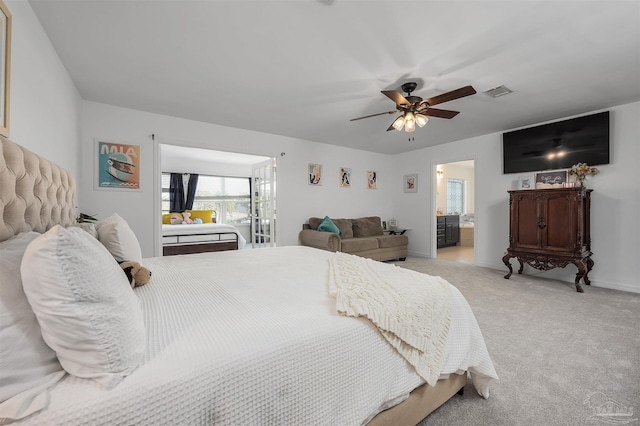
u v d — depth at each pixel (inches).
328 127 168.7
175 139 149.9
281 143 189.5
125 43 83.0
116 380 25.6
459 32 77.2
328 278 62.9
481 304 112.5
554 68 96.6
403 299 48.1
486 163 184.7
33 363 24.8
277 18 72.2
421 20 72.5
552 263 137.3
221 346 31.9
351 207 227.8
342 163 222.2
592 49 85.0
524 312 103.7
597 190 138.9
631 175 129.2
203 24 74.6
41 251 24.5
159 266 78.3
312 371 34.7
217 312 42.0
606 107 134.3
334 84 109.6
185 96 122.6
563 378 63.6
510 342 80.7
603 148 135.0
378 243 200.7
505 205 175.3
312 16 71.5
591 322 94.5
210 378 28.2
